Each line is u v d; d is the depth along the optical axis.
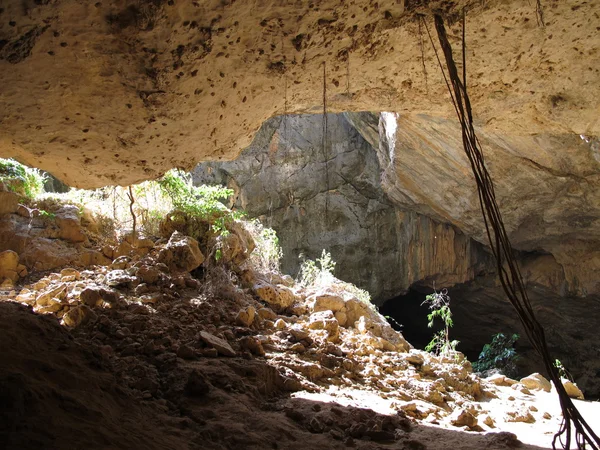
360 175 15.52
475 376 7.29
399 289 15.14
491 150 10.55
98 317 5.61
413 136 11.13
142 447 3.21
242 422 4.18
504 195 11.57
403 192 13.32
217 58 4.01
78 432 3.03
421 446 4.41
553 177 10.70
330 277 9.38
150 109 4.46
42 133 4.78
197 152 5.50
